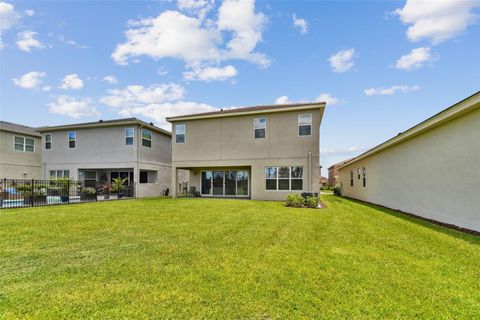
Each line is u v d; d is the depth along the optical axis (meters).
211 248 4.95
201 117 16.20
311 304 2.86
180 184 22.92
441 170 7.91
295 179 14.55
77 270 3.80
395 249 4.99
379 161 13.77
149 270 3.81
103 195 16.83
